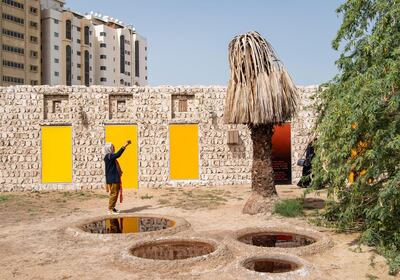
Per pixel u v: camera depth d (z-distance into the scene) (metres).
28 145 15.82
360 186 7.49
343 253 6.53
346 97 7.03
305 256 6.34
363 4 7.95
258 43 9.64
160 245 6.98
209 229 8.46
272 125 9.98
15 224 9.28
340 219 8.14
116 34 81.56
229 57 10.00
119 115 16.23
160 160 16.09
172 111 16.33
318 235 7.30
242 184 16.38
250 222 9.05
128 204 12.22
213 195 13.75
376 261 6.08
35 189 15.71
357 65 7.95
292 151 16.47
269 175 10.01
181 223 8.57
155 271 5.65
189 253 6.52
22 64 60.62
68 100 16.05
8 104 15.81
